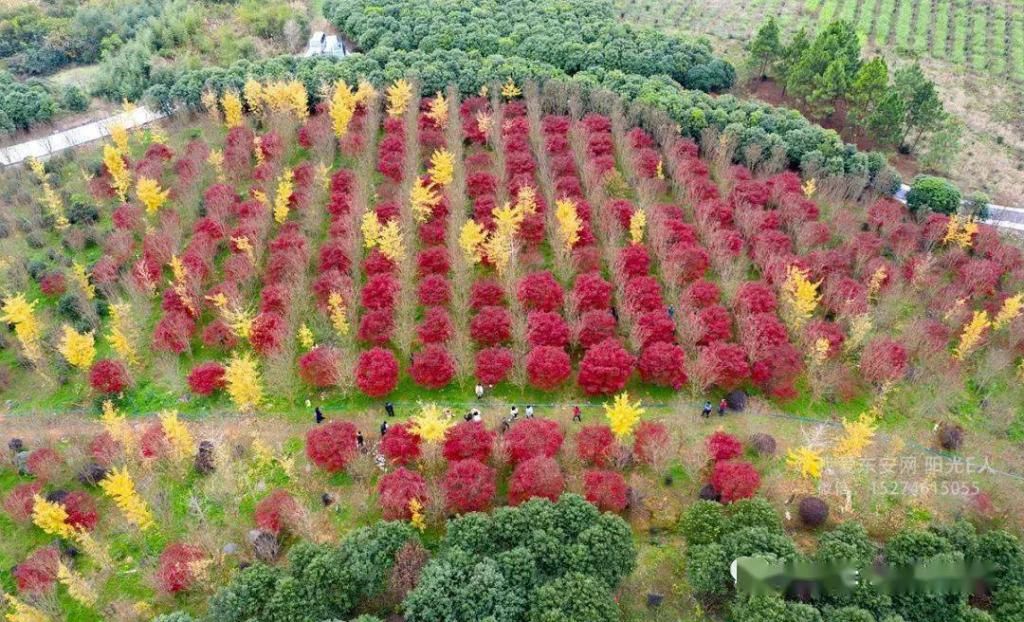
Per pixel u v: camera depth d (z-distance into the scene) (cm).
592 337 5812
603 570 4181
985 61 10356
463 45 9512
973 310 6322
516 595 4038
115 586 4569
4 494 5125
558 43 9419
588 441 5066
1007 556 4272
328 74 8756
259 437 5412
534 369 5500
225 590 4075
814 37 10912
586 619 3841
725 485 4775
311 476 5144
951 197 7300
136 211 7256
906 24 11225
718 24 11369
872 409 5581
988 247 6781
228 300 6153
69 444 5409
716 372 5484
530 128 8156
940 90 9781
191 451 4994
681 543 4734
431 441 4856
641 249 6494
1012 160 8581
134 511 4509
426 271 6544
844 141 8650
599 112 8450
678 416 5538
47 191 7062
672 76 9200
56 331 6191
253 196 7456
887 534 4781
